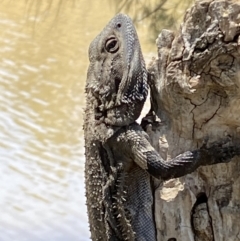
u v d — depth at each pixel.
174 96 0.64
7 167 1.36
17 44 1.65
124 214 0.66
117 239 0.67
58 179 1.34
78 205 1.29
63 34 1.64
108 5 1.59
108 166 0.67
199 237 0.66
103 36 0.68
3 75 1.58
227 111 0.63
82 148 1.43
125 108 0.66
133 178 0.67
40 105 1.52
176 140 0.65
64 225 1.23
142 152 0.65
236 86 0.62
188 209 0.65
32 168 1.37
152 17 1.11
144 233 0.66
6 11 1.72
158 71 0.65
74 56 1.60
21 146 1.42
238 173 0.65
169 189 0.66
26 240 1.19
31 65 1.61
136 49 0.67
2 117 1.48
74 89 1.55
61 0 1.67
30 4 1.70
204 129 0.65
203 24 0.62
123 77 0.66
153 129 0.66
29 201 1.29
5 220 1.24
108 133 0.67
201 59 0.62
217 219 0.65
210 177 0.65
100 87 0.67
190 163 0.64
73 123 1.48
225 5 0.61
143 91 0.66
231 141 0.65
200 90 0.63
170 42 0.65
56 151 1.41
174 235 0.66
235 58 0.62
